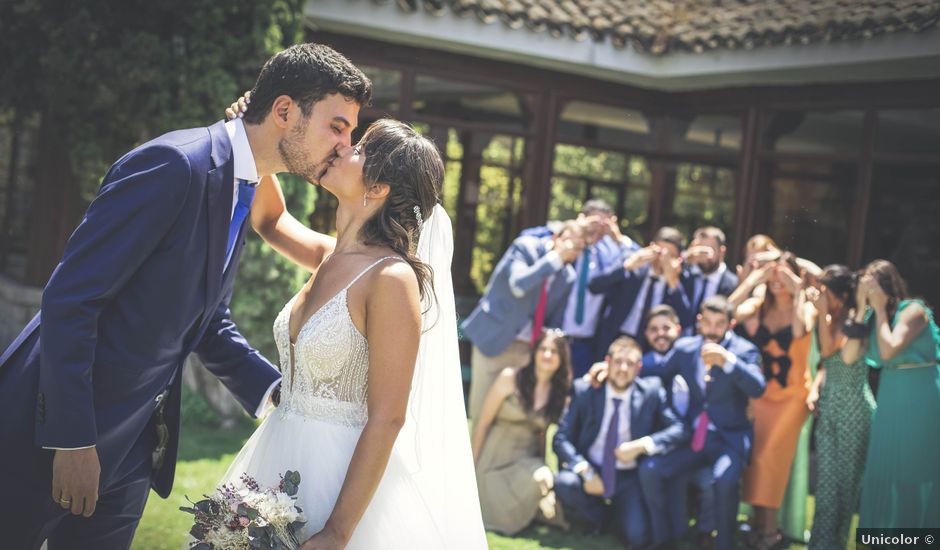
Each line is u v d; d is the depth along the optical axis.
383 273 2.12
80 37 5.55
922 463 4.46
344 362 2.18
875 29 6.54
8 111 6.61
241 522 2.02
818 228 7.66
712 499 4.53
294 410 2.27
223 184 2.21
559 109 8.52
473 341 5.46
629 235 8.95
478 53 8.03
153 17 5.68
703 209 8.59
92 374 2.15
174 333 2.22
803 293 4.81
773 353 4.79
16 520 2.24
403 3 7.18
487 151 8.28
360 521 2.21
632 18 8.33
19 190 7.18
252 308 5.93
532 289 5.36
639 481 4.56
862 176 7.31
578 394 4.79
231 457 5.25
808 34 6.97
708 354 4.55
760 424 4.74
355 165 2.23
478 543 2.45
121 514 2.42
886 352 4.45
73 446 2.05
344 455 2.21
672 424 4.60
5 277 7.30
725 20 7.95
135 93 5.68
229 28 5.82
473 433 4.86
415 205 2.24
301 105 2.22
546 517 4.71
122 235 2.08
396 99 7.84
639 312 5.67
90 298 2.05
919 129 6.96
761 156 8.07
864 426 4.58
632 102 8.82
